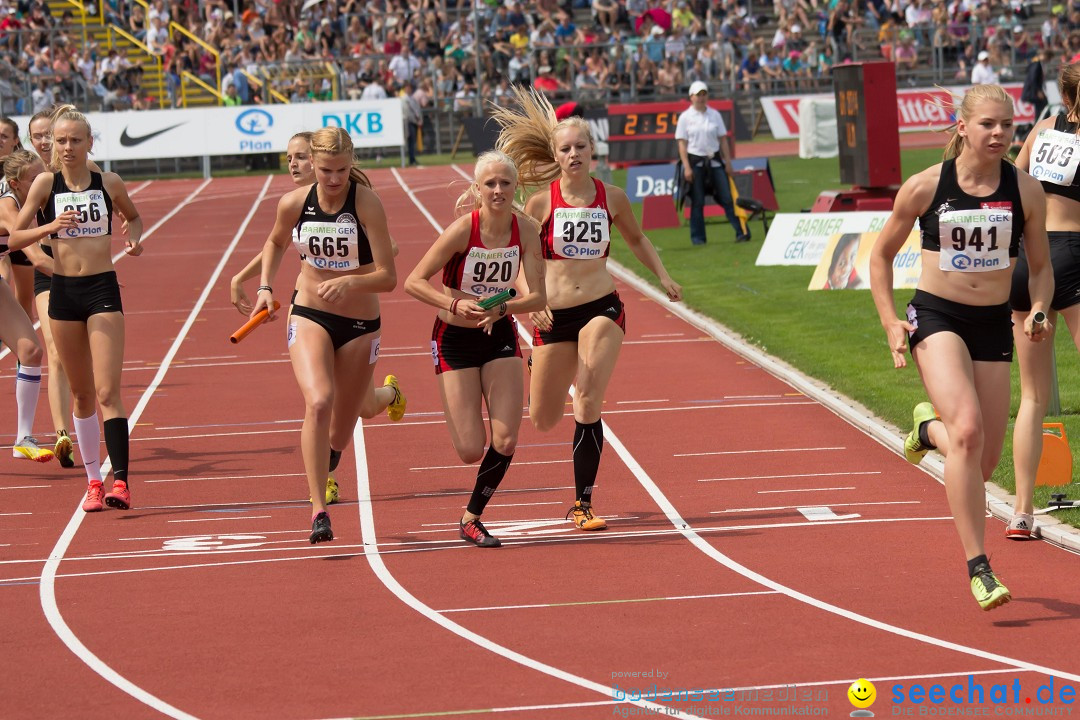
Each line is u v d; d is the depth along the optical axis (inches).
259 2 4854.8
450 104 4534.9
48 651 700.7
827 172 3437.5
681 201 2372.0
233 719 593.0
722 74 4616.1
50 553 906.1
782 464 1081.4
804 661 642.8
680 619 714.8
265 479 1107.9
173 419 1358.3
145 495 1067.3
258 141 4212.6
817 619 705.6
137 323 1948.8
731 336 1628.9
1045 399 841.5
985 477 751.1
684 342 1649.9
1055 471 931.3
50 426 1360.7
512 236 872.3
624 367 1520.7
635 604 743.7
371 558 862.5
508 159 858.1
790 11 4968.0
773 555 833.5
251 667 662.5
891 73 2204.7
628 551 856.9
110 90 4350.4
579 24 4980.3
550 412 931.3
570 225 889.5
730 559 828.6
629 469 1091.3
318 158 858.1
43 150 1090.7
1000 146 698.8
